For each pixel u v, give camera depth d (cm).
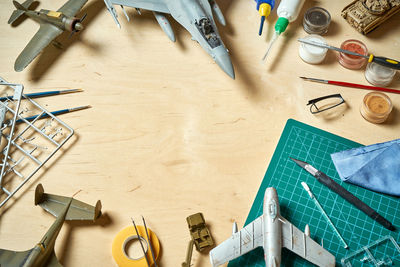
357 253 62
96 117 71
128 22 76
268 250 59
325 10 74
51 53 74
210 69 73
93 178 67
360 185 66
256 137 69
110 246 63
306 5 76
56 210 63
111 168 68
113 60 74
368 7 72
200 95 71
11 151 69
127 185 67
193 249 63
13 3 76
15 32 76
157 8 72
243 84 72
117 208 65
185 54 74
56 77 73
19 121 70
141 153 68
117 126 70
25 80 73
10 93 72
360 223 64
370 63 71
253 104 71
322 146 68
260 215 64
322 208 65
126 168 68
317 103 71
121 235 63
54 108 71
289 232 61
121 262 62
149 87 72
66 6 74
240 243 60
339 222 64
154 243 63
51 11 71
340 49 70
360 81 72
